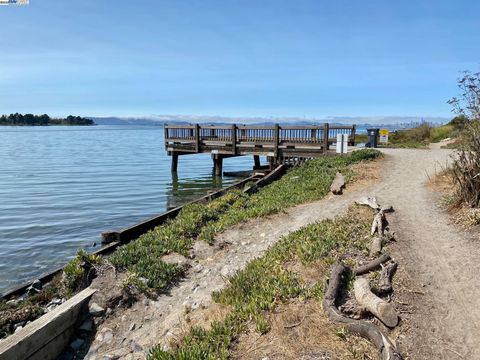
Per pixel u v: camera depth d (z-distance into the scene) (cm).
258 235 1052
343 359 473
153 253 940
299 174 1830
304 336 526
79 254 883
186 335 575
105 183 2638
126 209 1836
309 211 1161
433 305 569
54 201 2023
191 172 3253
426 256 721
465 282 620
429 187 1256
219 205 1380
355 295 598
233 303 645
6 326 712
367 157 1886
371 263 696
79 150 6081
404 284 633
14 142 8500
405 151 2222
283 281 678
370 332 494
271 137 2331
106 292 752
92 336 664
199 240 1052
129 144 7956
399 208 1035
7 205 1923
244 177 2889
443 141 3141
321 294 617
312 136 2205
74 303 680
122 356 594
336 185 1361
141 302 746
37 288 891
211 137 2733
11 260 1153
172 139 2945
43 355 590
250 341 535
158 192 2288
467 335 499
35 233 1434
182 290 800
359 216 991
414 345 491
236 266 868
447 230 843
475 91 919
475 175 895
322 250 778
